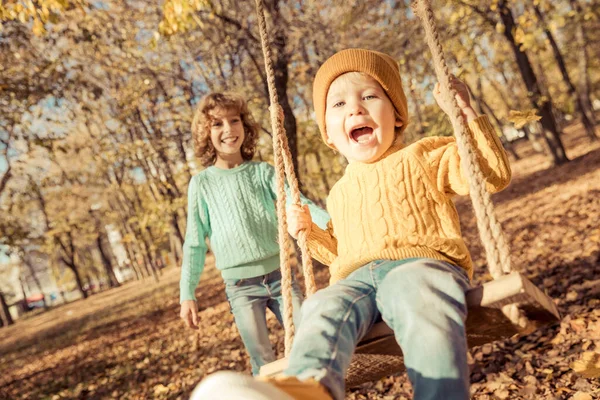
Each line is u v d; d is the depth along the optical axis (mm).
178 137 11438
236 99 3182
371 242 1874
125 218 26875
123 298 26094
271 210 3031
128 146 11508
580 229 7688
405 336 1475
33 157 14773
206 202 3064
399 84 2113
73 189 25703
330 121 2068
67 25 9773
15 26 9820
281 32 9273
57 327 21906
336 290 1673
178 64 11133
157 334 10594
